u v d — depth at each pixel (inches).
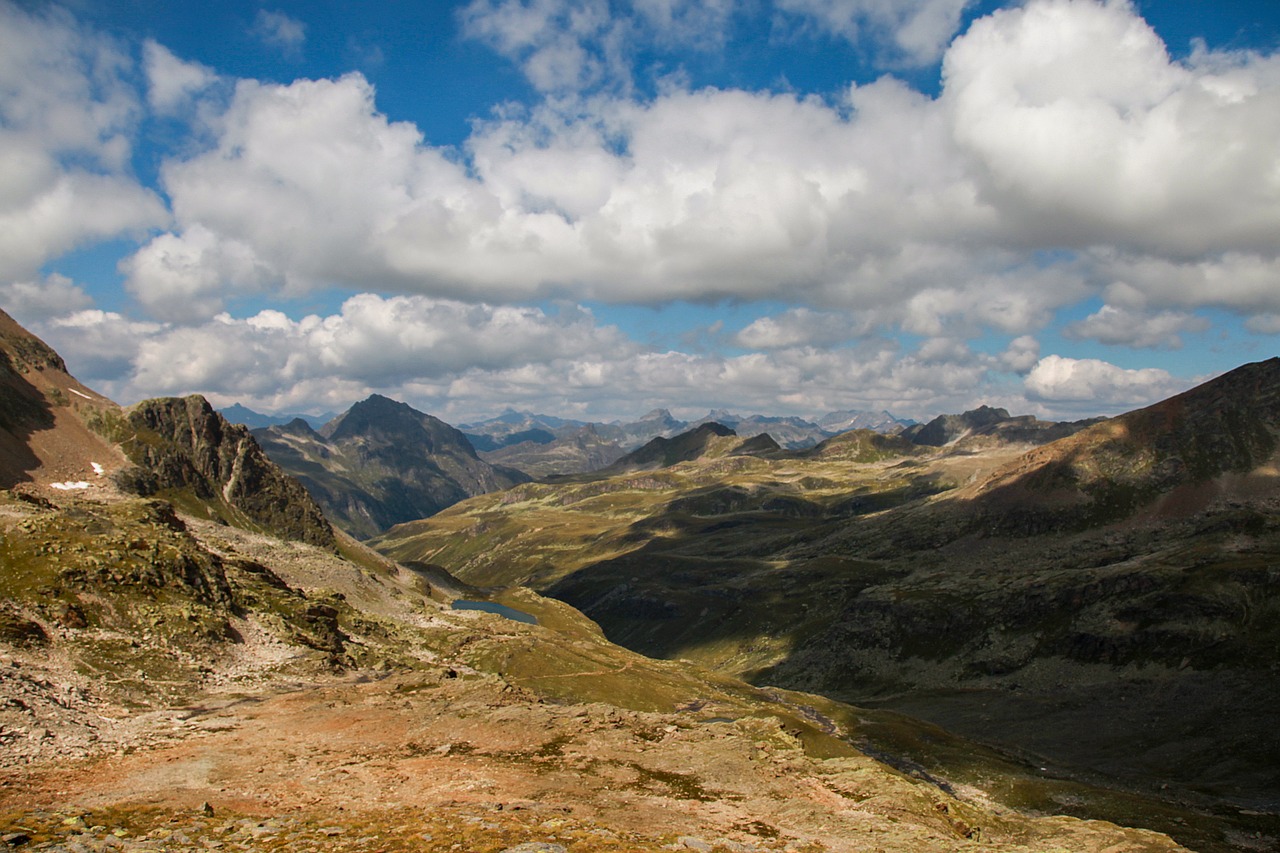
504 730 2960.1
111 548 3730.3
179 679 3117.6
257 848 1427.2
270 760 2308.1
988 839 2731.3
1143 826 5201.8
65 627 3088.1
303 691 3351.4
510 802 2018.9
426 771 2332.7
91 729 2381.9
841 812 2458.2
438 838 1529.3
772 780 2746.1
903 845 2105.1
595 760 2696.9
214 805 1793.8
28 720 2256.4
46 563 3422.7
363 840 1505.9
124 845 1353.3
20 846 1275.8
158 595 3654.0
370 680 3892.7
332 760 2374.5
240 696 3129.9
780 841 1983.3
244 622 4040.4
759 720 3759.8
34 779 1905.8
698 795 2442.2
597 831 1731.1
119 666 3011.8
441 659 5944.9
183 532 5093.5
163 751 2292.1
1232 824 5246.1
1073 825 3304.6
